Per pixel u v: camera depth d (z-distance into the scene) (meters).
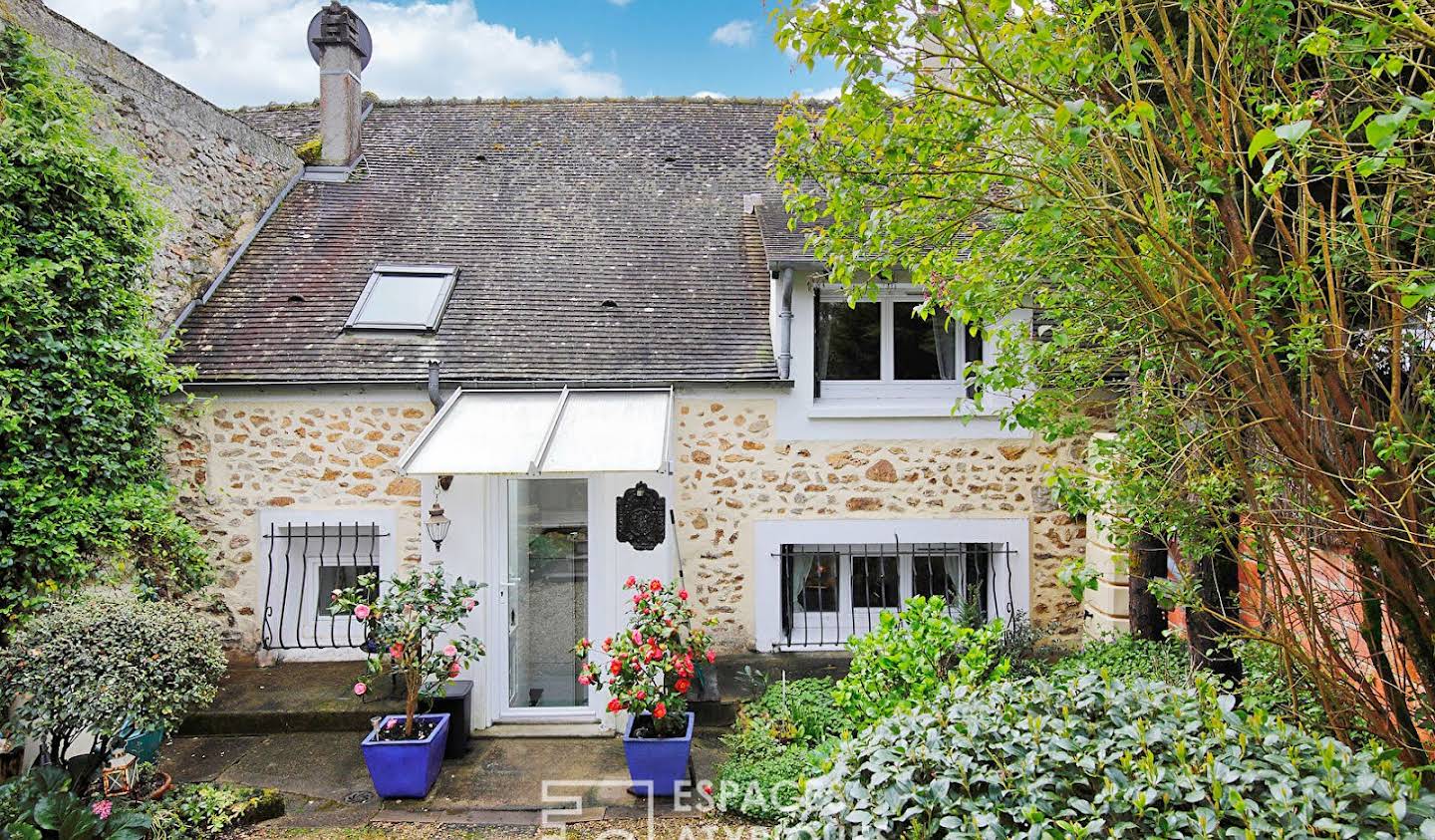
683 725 7.93
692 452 10.83
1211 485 5.06
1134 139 4.15
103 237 8.30
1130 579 9.16
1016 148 4.58
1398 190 3.91
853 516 10.93
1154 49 3.90
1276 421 4.20
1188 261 4.02
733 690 9.73
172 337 10.66
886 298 11.20
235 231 12.55
